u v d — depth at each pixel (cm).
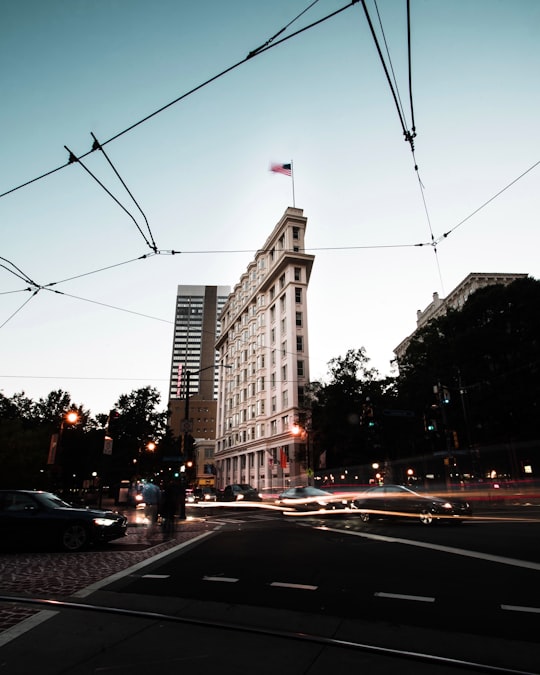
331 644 412
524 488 3456
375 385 4053
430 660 374
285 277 5662
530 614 491
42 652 394
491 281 5350
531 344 3275
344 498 2288
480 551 891
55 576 717
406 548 965
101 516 1045
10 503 1028
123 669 359
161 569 777
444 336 3988
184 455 2116
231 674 350
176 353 15138
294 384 5181
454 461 3206
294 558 876
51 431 3719
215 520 1964
